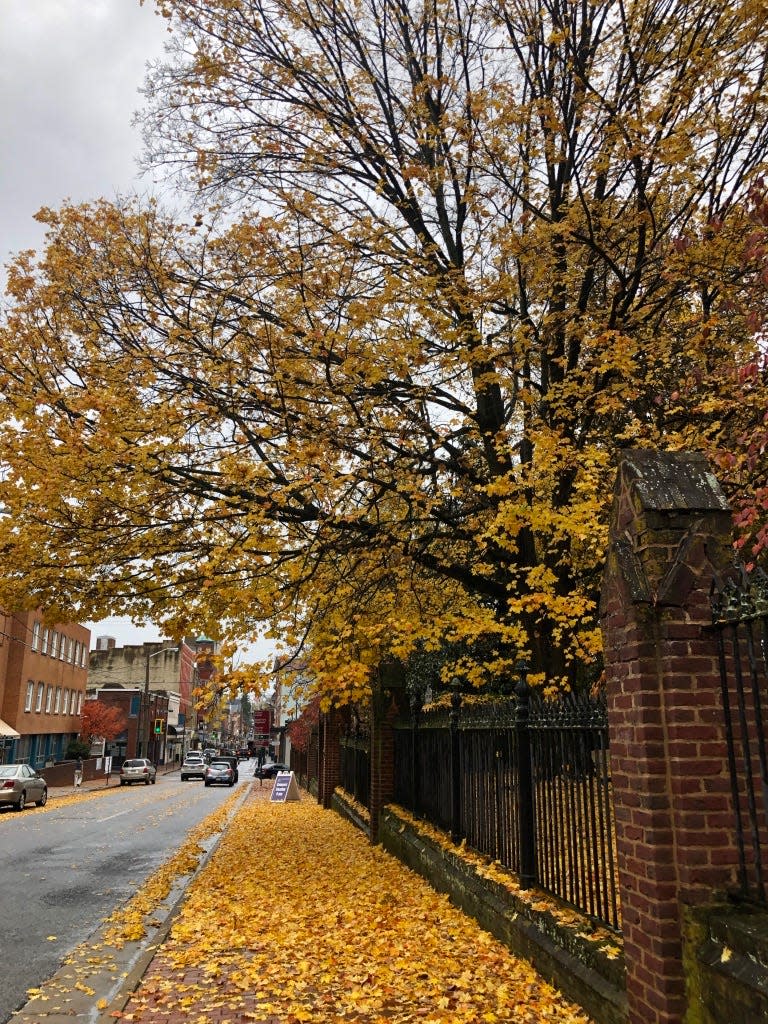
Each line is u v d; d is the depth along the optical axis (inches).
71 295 366.9
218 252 380.8
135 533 353.7
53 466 323.3
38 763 1610.5
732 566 156.9
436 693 487.2
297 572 345.7
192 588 354.6
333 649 314.8
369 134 395.2
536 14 334.0
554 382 362.3
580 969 179.3
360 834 577.0
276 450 360.2
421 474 360.5
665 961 141.9
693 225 344.5
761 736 132.3
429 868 339.0
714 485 164.4
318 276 353.7
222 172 408.5
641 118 304.2
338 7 384.8
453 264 370.6
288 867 427.2
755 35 294.7
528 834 231.9
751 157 334.3
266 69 395.2
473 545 398.0
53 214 371.2
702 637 152.5
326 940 260.7
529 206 331.3
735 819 143.4
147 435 339.3
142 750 2460.6
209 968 233.0
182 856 502.3
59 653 1734.7
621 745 164.7
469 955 229.3
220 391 348.5
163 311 373.4
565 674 362.6
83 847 584.4
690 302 369.4
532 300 379.6
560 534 301.3
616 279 409.7
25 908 354.9
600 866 198.8
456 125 330.6
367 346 343.3
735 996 124.6
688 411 304.3
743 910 136.9
